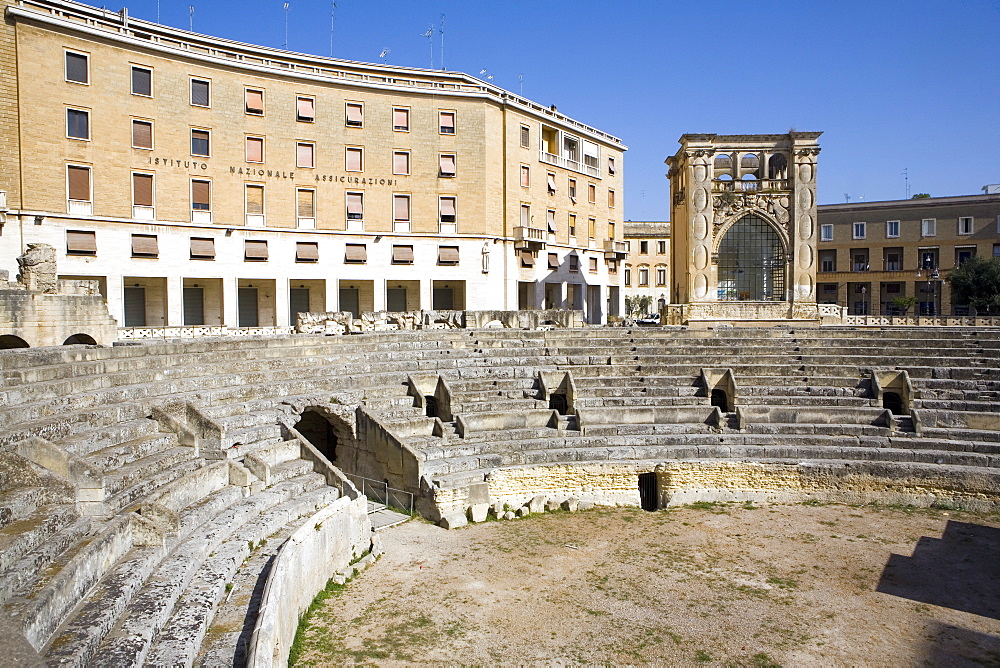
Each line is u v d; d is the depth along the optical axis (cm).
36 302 2406
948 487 2111
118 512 1273
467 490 2017
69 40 3762
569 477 2200
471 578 1577
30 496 1132
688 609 1421
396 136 4847
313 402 2223
